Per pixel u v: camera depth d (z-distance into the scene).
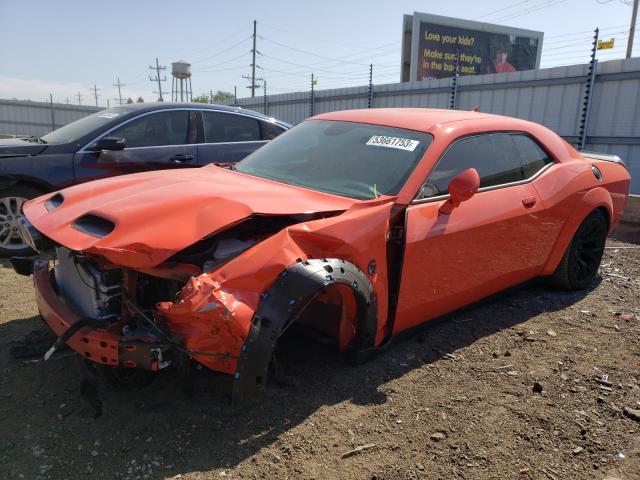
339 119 4.16
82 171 5.91
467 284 3.61
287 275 2.53
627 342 3.86
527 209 3.93
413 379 3.25
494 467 2.51
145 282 2.80
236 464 2.45
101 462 2.43
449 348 3.68
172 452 2.52
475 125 3.82
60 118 32.25
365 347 3.07
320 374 3.26
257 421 2.77
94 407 2.74
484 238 3.59
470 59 30.97
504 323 4.14
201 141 6.77
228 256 2.68
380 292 3.06
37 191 5.80
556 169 4.37
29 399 2.91
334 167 3.57
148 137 6.39
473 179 3.18
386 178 3.35
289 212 2.78
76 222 2.83
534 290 4.93
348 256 2.88
